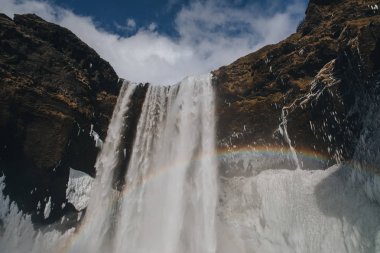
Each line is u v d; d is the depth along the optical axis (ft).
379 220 62.75
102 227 93.25
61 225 89.15
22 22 84.69
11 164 78.02
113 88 97.09
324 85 72.28
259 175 89.04
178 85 103.30
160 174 97.66
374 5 75.20
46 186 83.56
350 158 72.59
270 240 80.38
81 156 88.84
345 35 70.64
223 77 94.32
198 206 94.48
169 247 93.15
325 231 71.00
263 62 88.58
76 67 88.74
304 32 86.74
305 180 79.51
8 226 81.00
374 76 61.87
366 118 66.08
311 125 77.56
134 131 98.22
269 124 86.58
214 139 95.55
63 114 80.89
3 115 72.90
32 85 77.92
